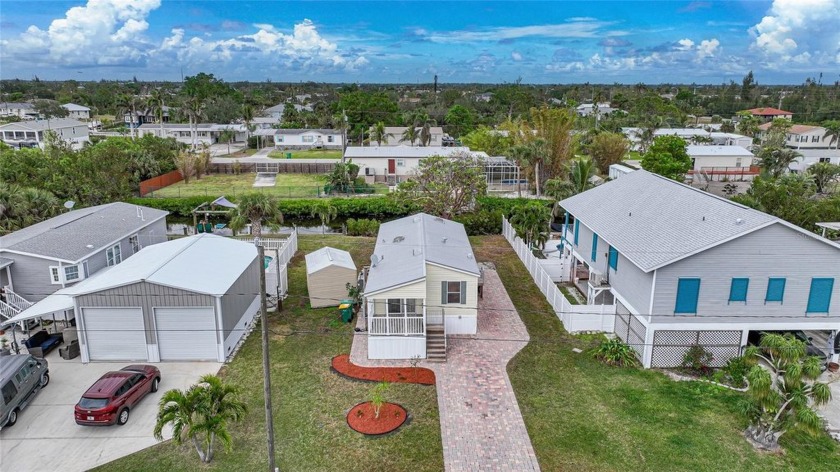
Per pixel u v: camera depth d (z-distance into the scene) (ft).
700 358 74.90
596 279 94.17
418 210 168.76
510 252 132.36
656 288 73.10
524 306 98.32
